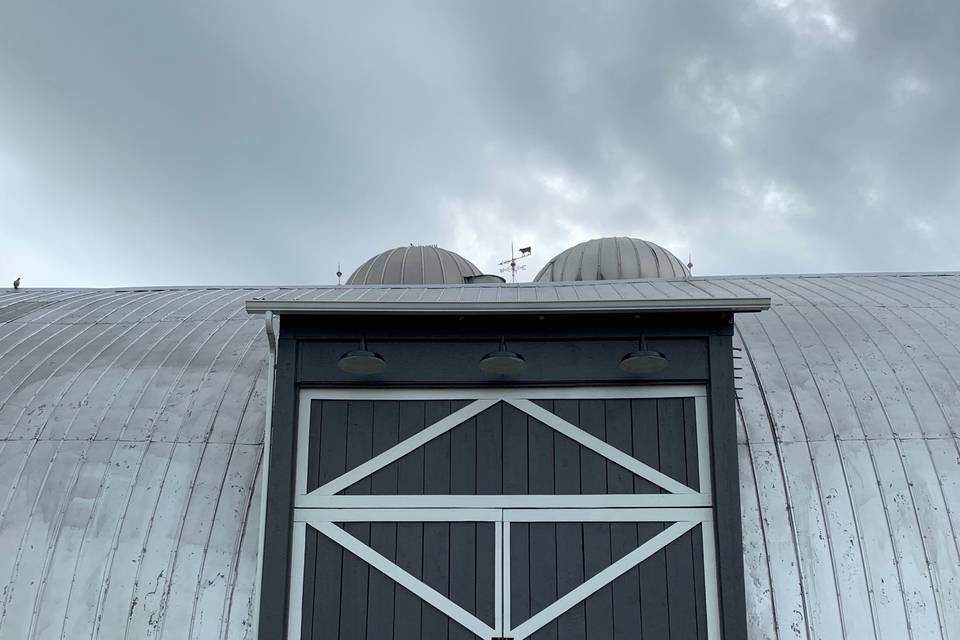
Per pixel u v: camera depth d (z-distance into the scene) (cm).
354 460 848
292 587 820
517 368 822
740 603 795
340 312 833
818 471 921
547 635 813
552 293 1380
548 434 853
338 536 831
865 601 833
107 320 1286
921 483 909
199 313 1304
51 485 940
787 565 855
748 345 1109
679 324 855
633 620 813
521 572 826
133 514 911
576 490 840
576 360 859
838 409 990
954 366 1052
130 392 1057
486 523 836
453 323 866
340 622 815
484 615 817
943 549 862
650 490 838
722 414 832
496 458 848
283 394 847
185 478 938
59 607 854
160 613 847
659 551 825
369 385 859
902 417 977
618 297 1330
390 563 827
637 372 837
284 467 830
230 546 884
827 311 1212
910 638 813
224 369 1097
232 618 841
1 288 1627
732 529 809
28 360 1146
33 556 885
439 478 845
